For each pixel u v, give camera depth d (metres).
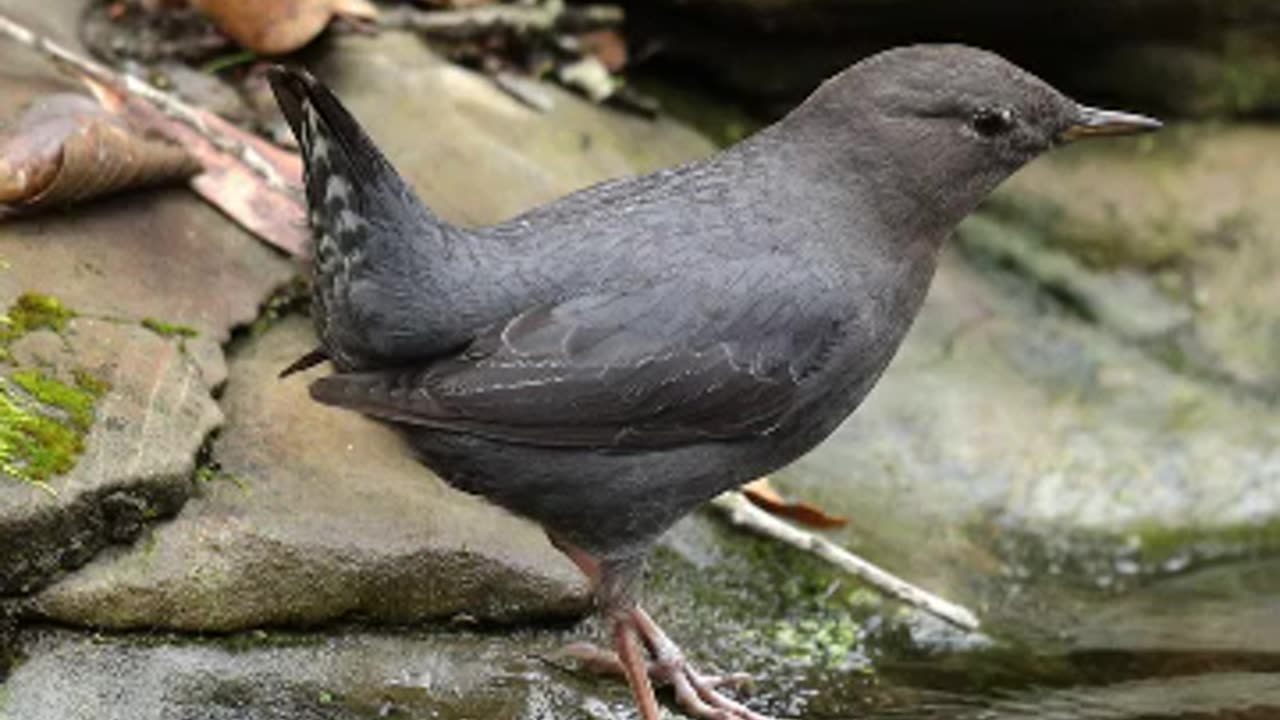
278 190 7.19
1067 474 7.95
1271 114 9.09
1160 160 9.07
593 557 5.98
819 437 6.10
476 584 6.19
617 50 8.90
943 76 5.93
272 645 5.91
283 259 7.03
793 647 6.75
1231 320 8.71
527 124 8.27
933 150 5.93
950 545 7.50
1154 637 7.12
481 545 6.22
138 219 6.89
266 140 7.64
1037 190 8.98
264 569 5.88
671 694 6.32
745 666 6.59
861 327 5.91
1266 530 7.93
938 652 6.91
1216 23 8.93
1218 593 7.56
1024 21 8.85
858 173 5.94
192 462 5.96
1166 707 6.48
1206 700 6.54
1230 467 8.12
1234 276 8.82
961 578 7.37
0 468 5.58
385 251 5.40
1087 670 6.82
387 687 5.89
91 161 6.63
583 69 8.67
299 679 5.82
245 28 7.80
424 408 5.50
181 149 7.02
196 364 6.37
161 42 7.86
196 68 7.87
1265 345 8.64
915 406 8.05
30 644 5.57
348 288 5.44
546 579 6.27
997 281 8.80
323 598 5.97
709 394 5.73
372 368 5.66
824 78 9.05
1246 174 9.05
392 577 6.06
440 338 5.54
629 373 5.63
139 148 6.82
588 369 5.59
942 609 6.89
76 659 5.59
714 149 8.84
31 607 5.59
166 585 5.73
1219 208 8.97
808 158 5.97
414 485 6.36
